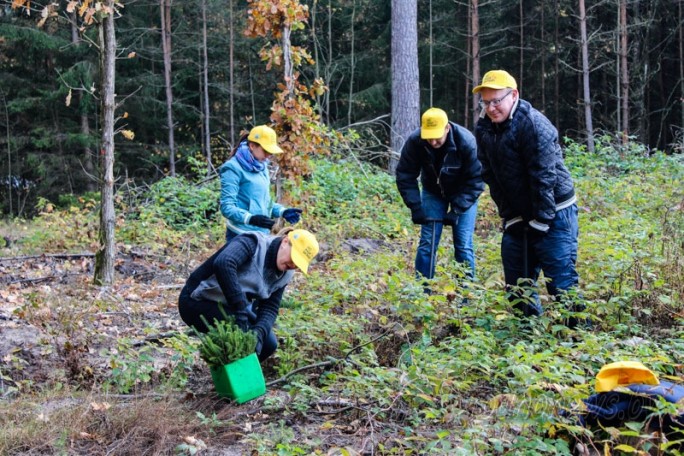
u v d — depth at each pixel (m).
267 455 3.83
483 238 10.28
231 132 30.55
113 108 8.29
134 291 8.20
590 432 3.47
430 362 4.67
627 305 5.72
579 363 4.50
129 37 29.23
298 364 5.41
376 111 32.25
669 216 8.79
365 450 4.00
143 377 4.99
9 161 27.17
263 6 10.63
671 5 29.72
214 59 32.91
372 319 6.02
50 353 5.70
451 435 3.97
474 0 27.06
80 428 4.34
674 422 3.52
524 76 32.50
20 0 7.70
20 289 8.38
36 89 28.23
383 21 34.41
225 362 4.65
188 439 4.11
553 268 5.46
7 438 4.13
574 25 30.31
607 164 15.06
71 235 11.91
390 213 11.73
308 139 11.10
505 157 5.29
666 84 31.16
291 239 4.76
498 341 5.16
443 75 33.38
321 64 33.50
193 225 11.81
